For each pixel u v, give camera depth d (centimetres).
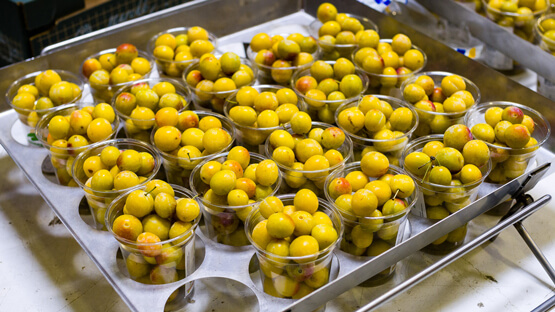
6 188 101
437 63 113
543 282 90
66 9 141
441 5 116
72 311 87
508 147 92
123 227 80
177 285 82
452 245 91
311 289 80
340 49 111
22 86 102
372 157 86
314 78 103
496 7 113
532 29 113
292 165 89
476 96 101
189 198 83
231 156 89
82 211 91
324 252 78
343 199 83
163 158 92
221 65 102
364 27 118
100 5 146
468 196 88
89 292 89
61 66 111
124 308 87
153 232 82
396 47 109
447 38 119
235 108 94
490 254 93
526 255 93
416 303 87
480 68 107
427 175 87
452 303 87
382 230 83
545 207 98
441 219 89
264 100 96
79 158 90
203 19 120
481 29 113
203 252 86
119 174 86
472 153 88
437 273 90
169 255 81
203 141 90
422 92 98
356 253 85
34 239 94
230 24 123
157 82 104
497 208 96
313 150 89
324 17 115
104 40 113
